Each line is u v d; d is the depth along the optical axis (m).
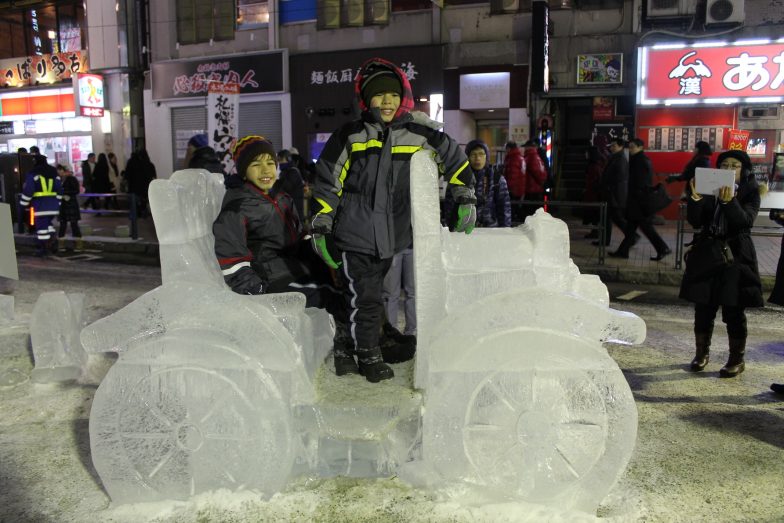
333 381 3.56
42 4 22.84
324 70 18.42
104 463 3.18
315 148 18.94
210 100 12.91
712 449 3.85
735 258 5.04
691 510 3.17
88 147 23.02
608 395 2.99
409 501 3.15
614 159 11.19
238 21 19.70
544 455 3.04
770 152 14.95
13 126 24.22
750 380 5.14
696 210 5.20
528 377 3.01
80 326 5.10
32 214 13.98
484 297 3.22
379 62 3.41
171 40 20.67
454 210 3.59
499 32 16.61
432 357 3.03
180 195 3.34
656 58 15.09
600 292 3.56
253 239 3.82
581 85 15.88
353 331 3.60
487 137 17.88
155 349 3.16
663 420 4.30
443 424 3.06
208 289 3.15
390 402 3.26
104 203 19.64
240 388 3.14
